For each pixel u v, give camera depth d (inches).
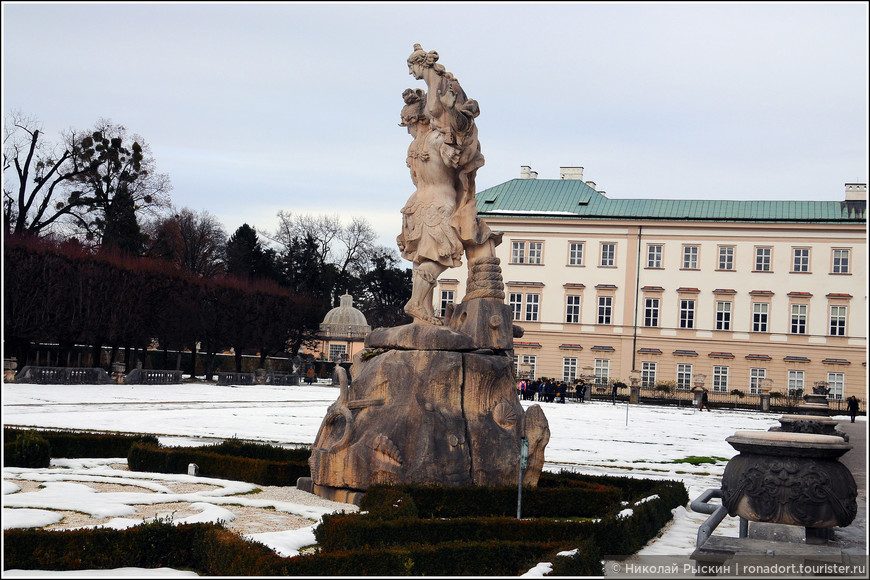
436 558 402.3
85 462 783.1
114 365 2326.5
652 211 3422.7
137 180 2871.6
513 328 662.5
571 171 3654.0
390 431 593.6
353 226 4153.5
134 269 2271.2
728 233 3304.6
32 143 2409.0
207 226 3932.1
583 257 3410.4
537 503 578.6
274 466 675.4
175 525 438.9
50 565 392.8
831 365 3186.5
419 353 614.5
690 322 3324.3
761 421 2142.0
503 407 626.5
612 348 3353.8
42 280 2021.4
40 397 1565.0
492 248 676.1
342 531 437.1
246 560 376.8
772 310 3255.4
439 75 665.0
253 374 2861.7
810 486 373.7
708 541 394.3
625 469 925.2
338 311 3747.5
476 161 671.8
